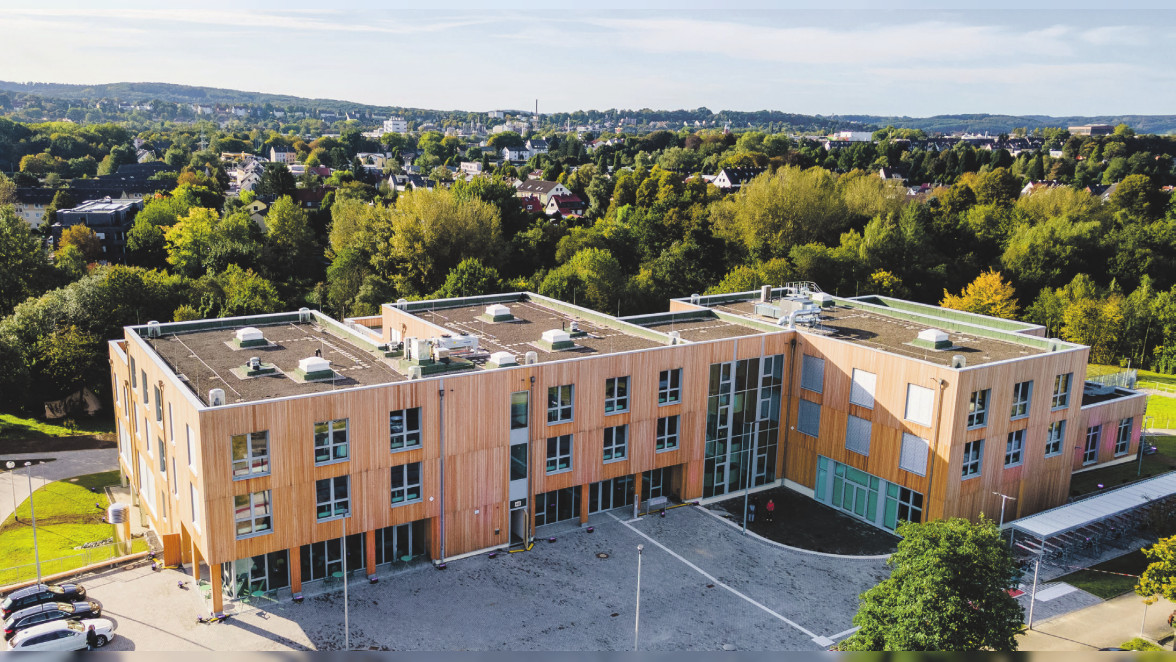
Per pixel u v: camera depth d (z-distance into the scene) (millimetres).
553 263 105500
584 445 44094
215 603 34812
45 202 154625
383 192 156000
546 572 40031
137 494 47781
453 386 38938
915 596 29031
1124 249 111562
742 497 50219
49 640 31500
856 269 98562
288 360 43125
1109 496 46062
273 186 144375
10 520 46000
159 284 78938
